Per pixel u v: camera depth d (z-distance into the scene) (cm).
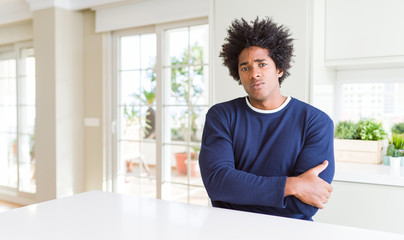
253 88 112
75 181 380
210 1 231
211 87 232
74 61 378
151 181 352
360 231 81
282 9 207
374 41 210
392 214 179
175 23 326
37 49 373
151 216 92
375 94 247
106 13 358
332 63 223
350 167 202
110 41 369
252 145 114
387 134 223
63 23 366
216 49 229
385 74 242
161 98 336
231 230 81
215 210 98
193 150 325
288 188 98
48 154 369
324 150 108
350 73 254
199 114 321
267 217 91
